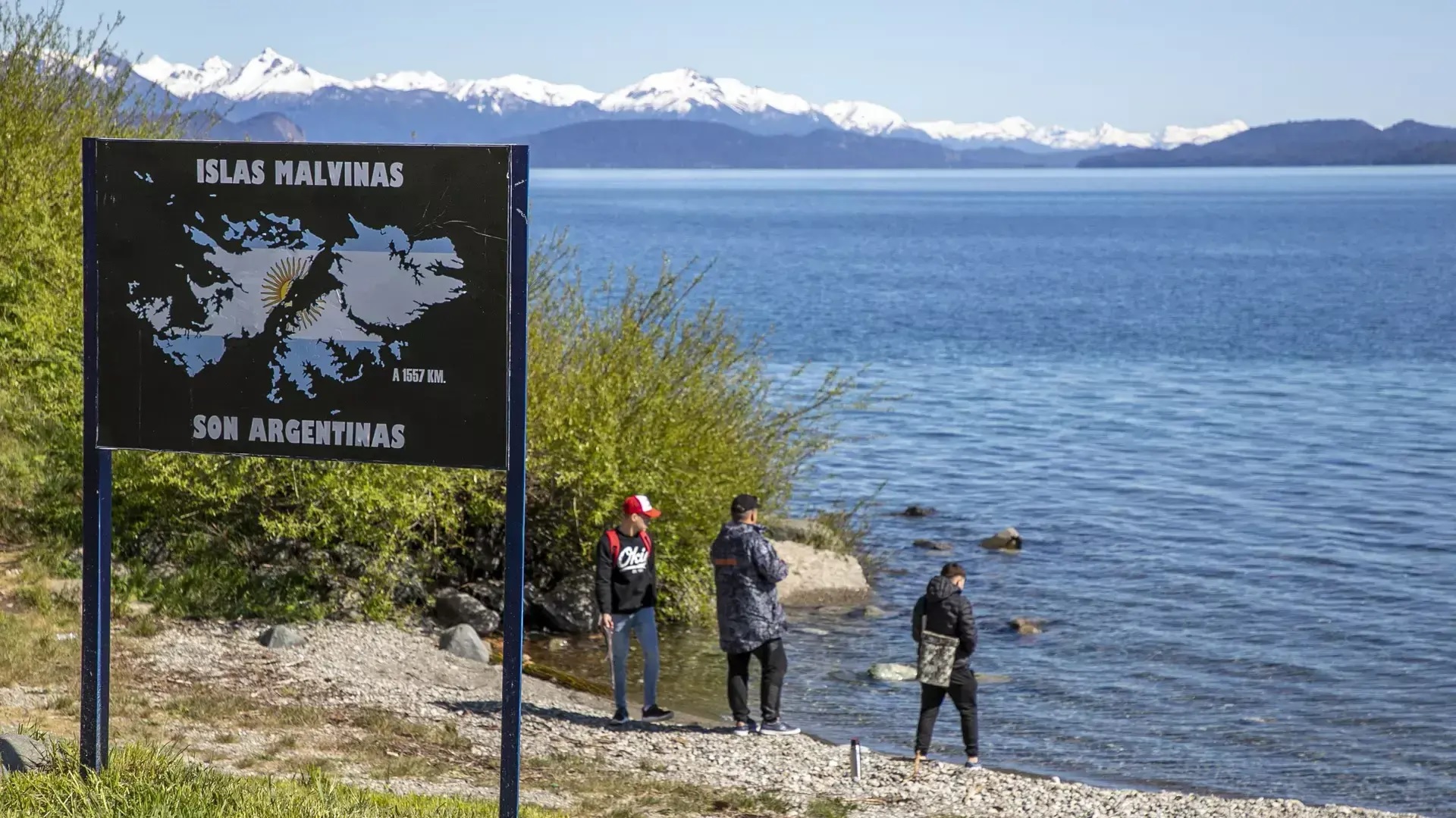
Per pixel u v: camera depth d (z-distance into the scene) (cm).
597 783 1362
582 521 2403
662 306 2447
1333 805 1549
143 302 938
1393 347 7531
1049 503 3800
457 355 891
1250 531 3447
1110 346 7631
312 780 1098
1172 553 3209
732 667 1734
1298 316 9194
